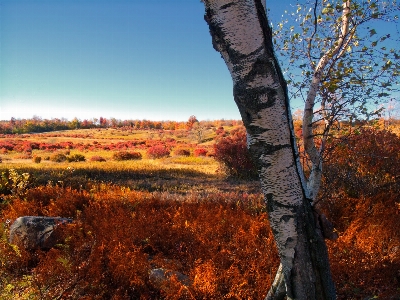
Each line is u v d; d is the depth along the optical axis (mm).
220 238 4734
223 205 6504
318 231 1978
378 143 6891
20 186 7777
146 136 67938
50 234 4504
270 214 1902
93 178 11602
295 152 1820
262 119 1683
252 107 1668
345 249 4125
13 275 3746
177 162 19969
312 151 2488
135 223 5102
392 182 6664
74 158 22016
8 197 7488
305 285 1898
